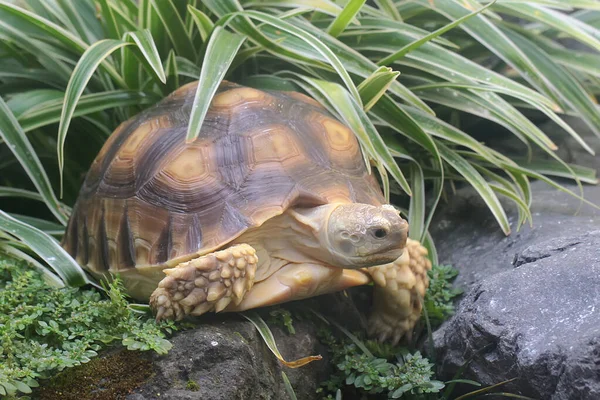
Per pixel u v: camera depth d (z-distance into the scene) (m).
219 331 1.81
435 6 2.88
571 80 2.86
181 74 2.65
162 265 1.89
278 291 1.91
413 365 2.04
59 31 2.55
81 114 2.54
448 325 2.10
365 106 2.44
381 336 2.19
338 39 2.82
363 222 1.84
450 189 2.99
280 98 2.24
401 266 2.09
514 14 3.06
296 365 1.77
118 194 2.07
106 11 2.60
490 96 2.74
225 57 2.24
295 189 1.93
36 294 1.97
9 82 2.84
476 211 2.78
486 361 1.84
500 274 1.97
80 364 1.69
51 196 2.43
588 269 1.81
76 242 2.22
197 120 2.00
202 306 1.81
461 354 1.95
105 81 2.81
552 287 1.82
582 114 2.83
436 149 2.57
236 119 2.09
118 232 2.03
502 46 2.81
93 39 2.82
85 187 2.27
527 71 2.80
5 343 1.63
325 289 2.02
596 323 1.62
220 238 1.85
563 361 1.59
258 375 1.80
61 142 2.16
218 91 2.28
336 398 1.87
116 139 2.28
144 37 2.32
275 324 2.02
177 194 1.95
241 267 1.80
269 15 2.44
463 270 2.44
